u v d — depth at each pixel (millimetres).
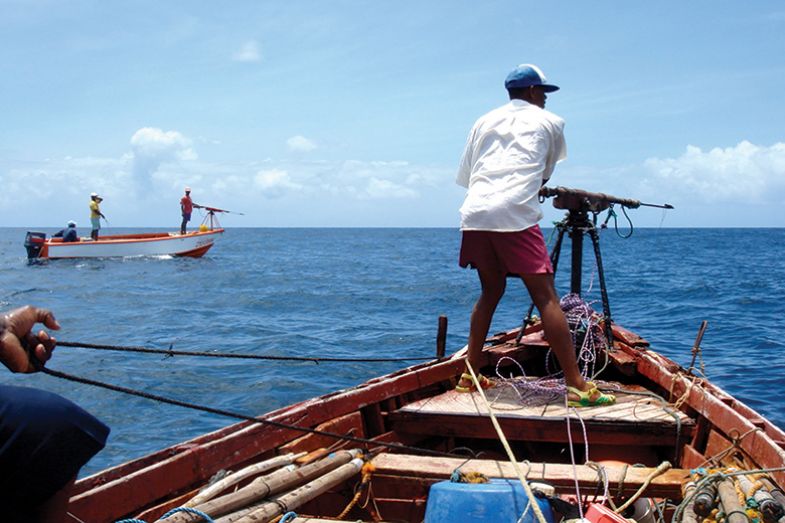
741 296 24141
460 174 5301
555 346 4938
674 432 4648
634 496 3680
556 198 6082
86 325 17391
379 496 4332
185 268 34062
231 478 3709
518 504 3287
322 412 4590
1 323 1929
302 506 4082
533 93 5055
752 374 11383
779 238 114438
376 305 22188
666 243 88688
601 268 6398
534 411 4840
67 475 1854
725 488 3322
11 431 1771
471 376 5301
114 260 33719
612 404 5008
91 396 10031
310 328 17203
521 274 4848
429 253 62562
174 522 3119
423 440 5234
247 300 22984
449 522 3268
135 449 7977
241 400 9992
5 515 1808
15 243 85375
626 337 6973
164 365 12148
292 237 129500
